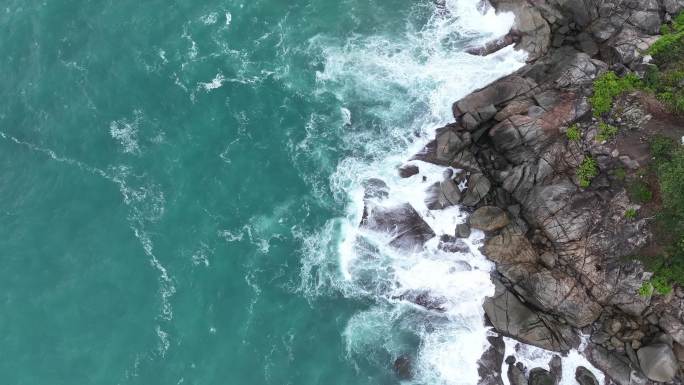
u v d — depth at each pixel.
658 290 47.88
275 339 51.03
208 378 49.56
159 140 57.69
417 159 56.22
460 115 55.88
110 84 59.50
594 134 51.09
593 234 49.72
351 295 52.66
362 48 60.88
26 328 51.19
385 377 49.84
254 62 60.72
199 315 51.75
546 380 48.44
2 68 60.19
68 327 51.25
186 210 55.28
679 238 46.81
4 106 58.75
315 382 49.56
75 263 53.53
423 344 50.75
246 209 55.38
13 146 57.50
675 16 54.97
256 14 62.50
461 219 53.88
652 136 49.47
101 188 56.00
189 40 61.34
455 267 52.59
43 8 62.34
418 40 60.75
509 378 49.03
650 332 48.34
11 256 53.69
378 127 57.97
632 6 55.31
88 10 62.44
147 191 55.94
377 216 54.62
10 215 55.09
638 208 48.72
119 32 61.56
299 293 52.72
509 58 57.53
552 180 51.56
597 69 53.50
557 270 50.03
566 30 56.75
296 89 59.78
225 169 56.75
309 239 54.41
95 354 50.34
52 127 57.94
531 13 57.16
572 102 52.72
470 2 60.75
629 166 49.53
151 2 62.72
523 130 52.56
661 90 51.28
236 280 53.00
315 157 57.28
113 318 51.59
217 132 58.06
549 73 55.41
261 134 58.09
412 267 53.06
